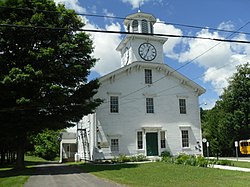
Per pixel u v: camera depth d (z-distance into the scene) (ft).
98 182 49.55
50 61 75.87
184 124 113.91
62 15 79.56
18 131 78.43
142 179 51.70
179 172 61.72
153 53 117.19
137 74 110.22
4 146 119.14
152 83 111.86
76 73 80.53
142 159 100.17
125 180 50.80
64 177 59.77
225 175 55.01
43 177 61.00
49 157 211.82
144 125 107.45
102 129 101.76
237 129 146.72
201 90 118.32
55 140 216.13
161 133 110.42
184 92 116.57
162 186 42.86
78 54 82.07
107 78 105.09
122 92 106.63
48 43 79.71
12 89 73.67
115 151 101.96
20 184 49.34
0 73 73.56
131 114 106.42
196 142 114.62
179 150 111.04
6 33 73.31
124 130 104.42
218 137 151.84
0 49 75.15
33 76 71.00
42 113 79.77
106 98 104.06
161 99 112.27
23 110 75.61
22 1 76.33
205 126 168.25
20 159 83.56
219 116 157.28
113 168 75.41
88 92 84.23
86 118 117.60
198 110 117.50
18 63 75.72
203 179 50.11
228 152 151.53
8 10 75.46
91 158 105.19
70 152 168.45
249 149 138.00
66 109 82.07
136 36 115.03
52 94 75.87
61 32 79.51
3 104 76.69
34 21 74.59
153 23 119.34
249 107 148.77
